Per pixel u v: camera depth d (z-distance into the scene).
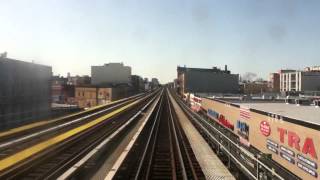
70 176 15.81
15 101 37.03
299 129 13.40
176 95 145.12
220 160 20.47
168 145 26.98
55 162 19.31
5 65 35.47
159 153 23.59
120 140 28.27
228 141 19.44
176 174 17.22
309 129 12.55
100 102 91.44
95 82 135.38
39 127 31.34
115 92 95.81
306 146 12.77
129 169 18.19
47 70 45.44
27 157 19.67
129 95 130.00
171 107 77.00
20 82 38.34
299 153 13.38
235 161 18.23
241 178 16.41
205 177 16.61
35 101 41.78
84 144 25.38
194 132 34.25
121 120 45.00
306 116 21.97
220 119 33.66
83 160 18.98
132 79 160.75
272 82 147.12
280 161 15.43
